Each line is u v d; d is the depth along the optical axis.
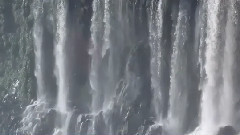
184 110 107.88
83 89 115.56
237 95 104.75
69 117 114.12
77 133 113.00
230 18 103.88
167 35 108.62
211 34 105.25
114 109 110.94
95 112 113.81
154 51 109.94
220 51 104.94
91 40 114.88
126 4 111.50
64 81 117.00
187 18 106.81
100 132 111.56
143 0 110.19
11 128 117.19
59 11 117.19
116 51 112.81
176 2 107.50
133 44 111.50
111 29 113.00
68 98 116.31
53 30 118.44
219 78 105.38
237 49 104.31
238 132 102.94
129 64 111.12
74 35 116.12
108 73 113.38
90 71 115.00
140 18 110.69
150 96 109.88
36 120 116.00
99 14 113.88
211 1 104.88
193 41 106.75
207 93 106.06
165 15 108.44
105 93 113.50
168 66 109.12
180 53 107.75
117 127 110.25
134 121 109.06
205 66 105.94
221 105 105.38
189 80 107.44
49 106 117.25
